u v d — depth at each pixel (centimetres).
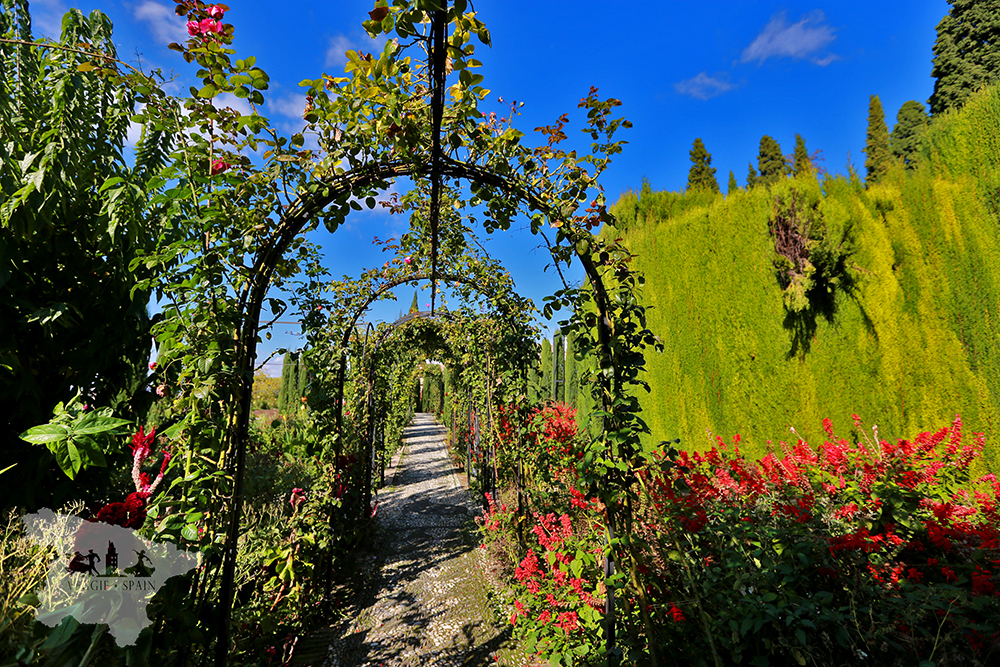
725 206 429
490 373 511
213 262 166
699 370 448
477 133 194
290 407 1599
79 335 244
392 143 188
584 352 210
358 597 361
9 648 110
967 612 161
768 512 219
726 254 427
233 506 171
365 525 478
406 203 336
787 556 175
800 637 141
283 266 218
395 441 1006
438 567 424
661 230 499
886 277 345
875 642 157
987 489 253
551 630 263
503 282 456
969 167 323
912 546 204
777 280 387
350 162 187
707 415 439
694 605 178
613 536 200
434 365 1959
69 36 247
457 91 181
